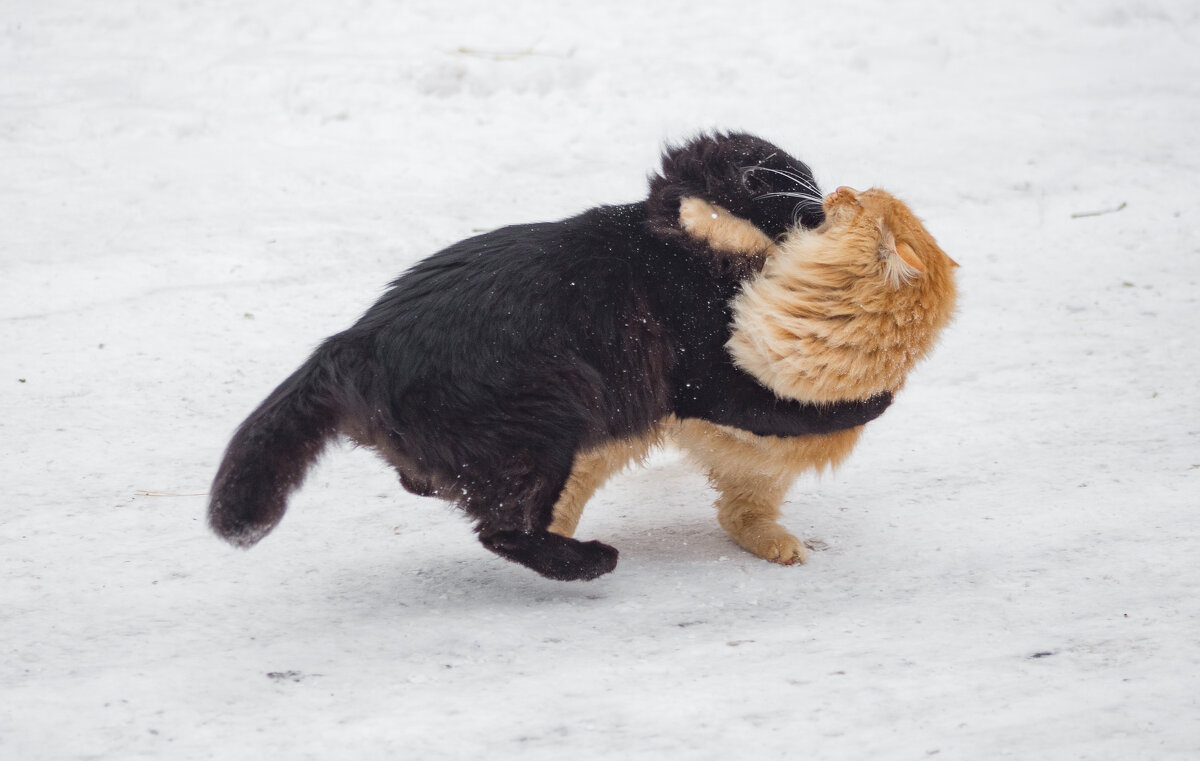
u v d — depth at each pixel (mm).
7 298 19344
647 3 40656
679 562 12141
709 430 12008
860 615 10250
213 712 8555
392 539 12617
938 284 11125
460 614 10594
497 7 40031
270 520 9672
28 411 15742
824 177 26688
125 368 17234
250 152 27422
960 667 8875
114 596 10938
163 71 32750
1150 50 36938
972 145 28984
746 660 9281
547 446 10633
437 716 8398
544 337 10617
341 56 34219
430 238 22766
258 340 18422
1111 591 10320
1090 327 19094
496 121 30094
